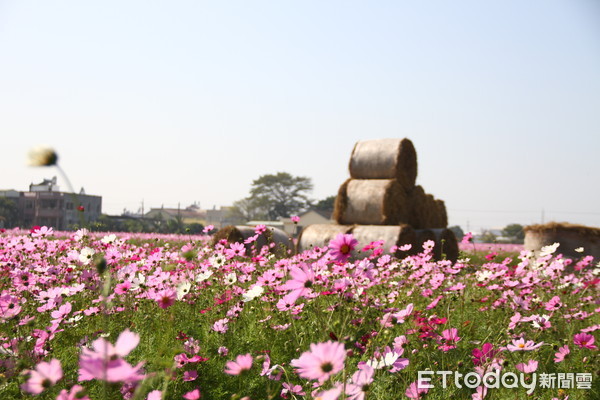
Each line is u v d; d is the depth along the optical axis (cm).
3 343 283
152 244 843
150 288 409
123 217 5862
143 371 257
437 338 337
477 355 291
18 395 255
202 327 399
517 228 5988
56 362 146
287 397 274
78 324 380
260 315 411
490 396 288
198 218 9812
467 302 484
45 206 5662
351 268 400
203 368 316
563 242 1041
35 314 381
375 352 260
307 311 371
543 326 331
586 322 450
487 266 552
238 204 8288
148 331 365
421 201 1373
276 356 341
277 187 7656
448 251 1292
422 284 498
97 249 461
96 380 271
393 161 1301
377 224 1241
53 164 113
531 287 489
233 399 192
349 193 1280
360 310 362
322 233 1186
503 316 422
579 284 534
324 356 149
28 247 526
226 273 501
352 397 174
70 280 463
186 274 456
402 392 270
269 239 581
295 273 222
